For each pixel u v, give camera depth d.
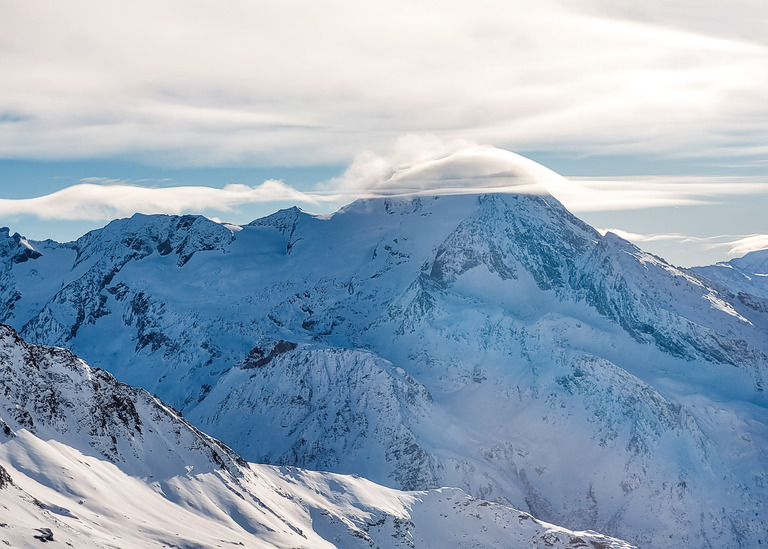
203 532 139.88
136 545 120.06
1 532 103.38
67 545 107.94
